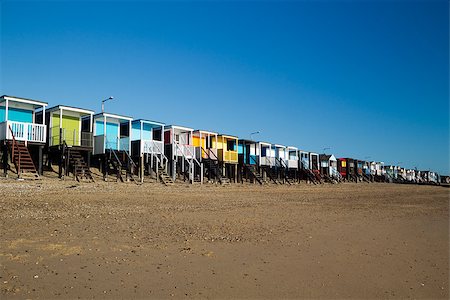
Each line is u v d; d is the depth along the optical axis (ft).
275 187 116.88
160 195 63.46
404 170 342.64
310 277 22.15
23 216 34.83
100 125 96.02
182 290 18.86
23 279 18.95
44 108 77.25
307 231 37.35
